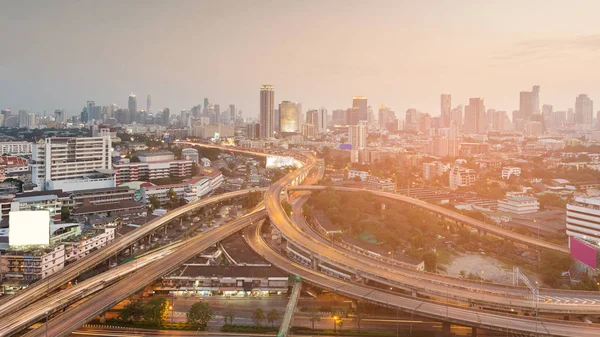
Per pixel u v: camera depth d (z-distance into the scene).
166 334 186.62
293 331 189.50
